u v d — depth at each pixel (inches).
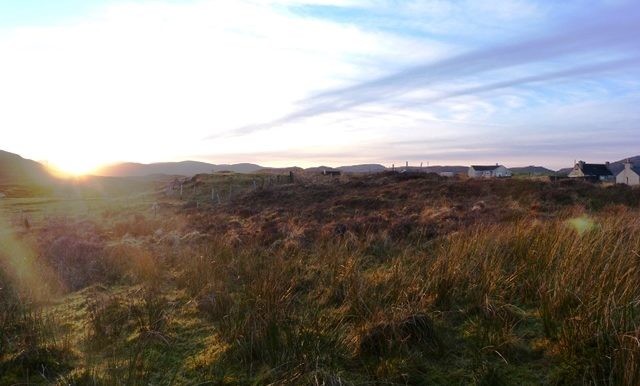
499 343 170.4
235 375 165.3
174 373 170.9
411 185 986.1
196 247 402.0
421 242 374.6
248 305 219.1
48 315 239.5
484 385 148.0
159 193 1545.3
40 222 890.7
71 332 219.0
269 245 402.0
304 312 215.9
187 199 1288.1
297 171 1934.1
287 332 182.2
